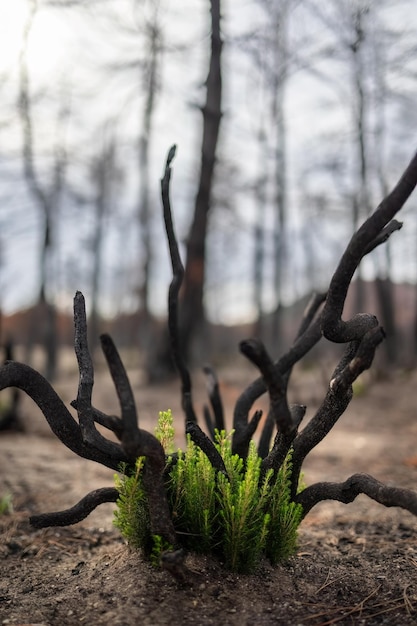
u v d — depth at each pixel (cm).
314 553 105
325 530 125
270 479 88
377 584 90
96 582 89
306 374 565
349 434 283
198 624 75
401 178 67
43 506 151
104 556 101
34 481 179
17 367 80
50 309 618
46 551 113
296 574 92
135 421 71
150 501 79
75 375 720
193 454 89
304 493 91
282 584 86
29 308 764
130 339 1300
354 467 206
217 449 94
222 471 87
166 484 86
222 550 88
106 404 422
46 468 198
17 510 146
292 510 88
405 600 84
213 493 86
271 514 87
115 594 83
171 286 112
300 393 433
